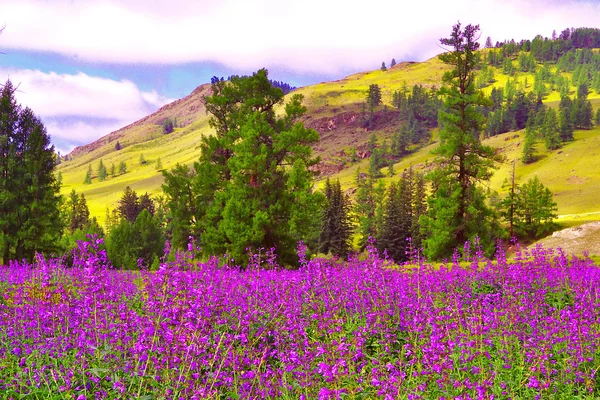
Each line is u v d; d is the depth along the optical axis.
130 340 7.75
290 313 9.82
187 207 47.97
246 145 39.34
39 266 16.03
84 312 8.68
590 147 197.50
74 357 7.71
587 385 7.84
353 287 11.96
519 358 8.65
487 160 53.56
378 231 103.12
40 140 53.62
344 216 100.06
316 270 12.14
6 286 16.31
